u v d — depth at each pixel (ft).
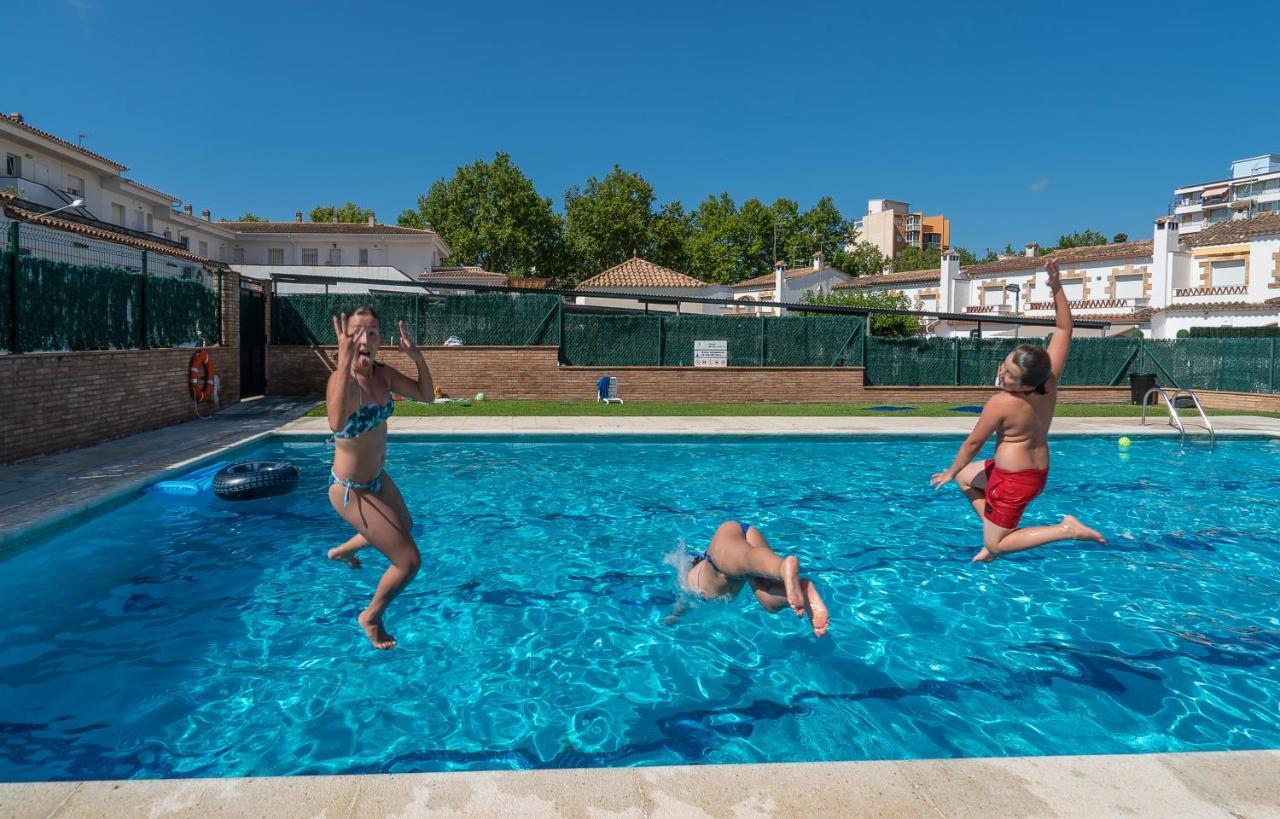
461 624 18.37
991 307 159.84
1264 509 31.32
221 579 21.04
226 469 30.27
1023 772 9.51
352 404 12.51
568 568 22.77
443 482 34.65
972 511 30.32
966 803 8.82
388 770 12.06
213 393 52.16
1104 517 29.94
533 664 16.21
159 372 45.65
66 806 8.58
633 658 16.58
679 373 69.67
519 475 36.47
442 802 8.73
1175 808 8.73
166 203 122.93
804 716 14.06
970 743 13.12
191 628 17.70
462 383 67.51
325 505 28.99
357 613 18.86
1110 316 134.62
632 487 34.09
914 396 72.43
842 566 23.39
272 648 16.70
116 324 41.37
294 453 40.37
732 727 13.64
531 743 12.96
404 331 13.47
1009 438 14.73
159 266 48.06
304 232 145.79
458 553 24.12
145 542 24.20
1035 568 23.32
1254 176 265.95
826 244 246.68
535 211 197.16
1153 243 133.28
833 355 73.15
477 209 195.72
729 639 17.66
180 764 12.07
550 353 67.97
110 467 31.96
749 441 46.44
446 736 13.17
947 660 16.65
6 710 13.71
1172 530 27.99
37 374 34.17
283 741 12.89
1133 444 48.67
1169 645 17.53
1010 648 17.31
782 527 27.84
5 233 32.65
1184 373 75.77
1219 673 16.03
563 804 8.71
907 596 20.76
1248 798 8.94
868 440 47.52
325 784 9.07
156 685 14.84
